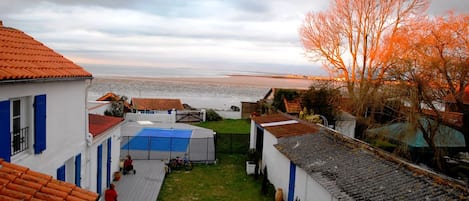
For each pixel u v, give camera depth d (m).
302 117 26.84
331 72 31.31
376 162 11.84
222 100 67.69
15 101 8.16
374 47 27.94
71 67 10.80
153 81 112.06
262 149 21.08
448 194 8.61
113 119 16.91
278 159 17.05
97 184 13.82
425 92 17.84
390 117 22.58
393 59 20.34
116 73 156.88
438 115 17.73
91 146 12.79
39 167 8.83
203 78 153.62
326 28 30.88
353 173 11.48
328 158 13.41
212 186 18.05
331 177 11.57
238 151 25.45
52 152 9.51
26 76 7.66
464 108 17.91
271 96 42.47
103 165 15.52
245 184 18.56
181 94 76.69
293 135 17.30
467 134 18.23
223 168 21.53
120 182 17.61
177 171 20.47
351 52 29.92
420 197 8.84
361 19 28.89
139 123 35.22
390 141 20.20
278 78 165.12
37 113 8.54
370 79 23.56
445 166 18.09
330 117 28.27
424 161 18.70
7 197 5.16
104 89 75.88
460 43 18.58
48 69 9.26
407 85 18.45
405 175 10.30
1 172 5.89
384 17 27.78
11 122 7.97
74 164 11.16
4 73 7.06
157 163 21.59
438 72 17.91
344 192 10.28
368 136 22.12
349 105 27.11
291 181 15.02
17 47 9.73
